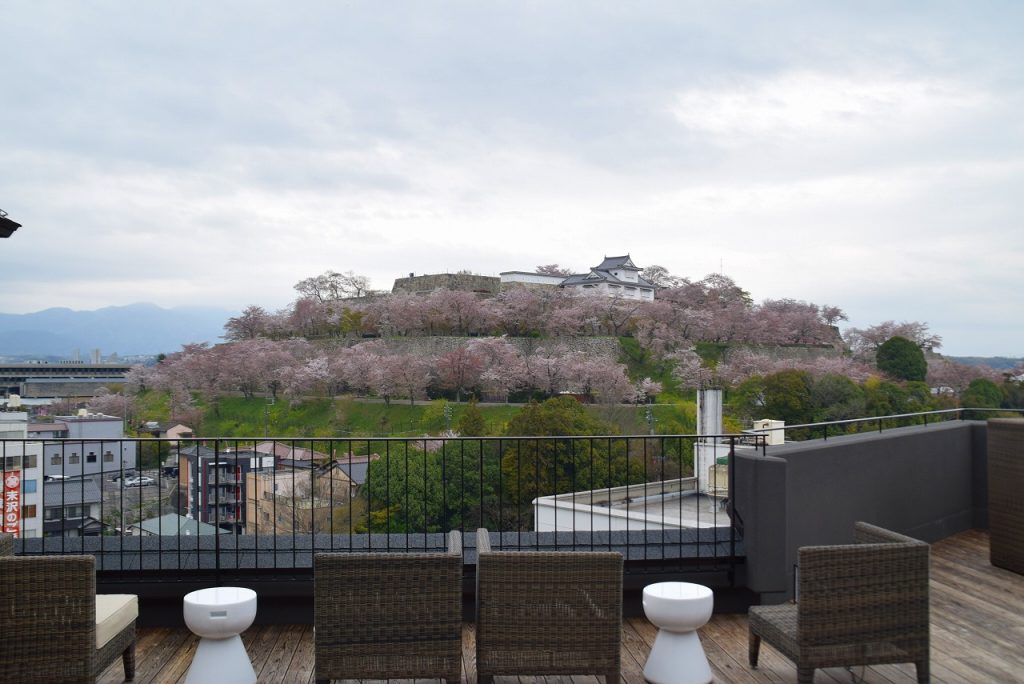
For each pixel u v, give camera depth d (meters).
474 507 23.16
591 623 2.75
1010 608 4.27
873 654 2.88
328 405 61.56
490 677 2.76
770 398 47.12
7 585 2.57
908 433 5.60
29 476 17.64
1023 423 4.97
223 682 2.96
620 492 7.87
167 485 23.09
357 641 2.67
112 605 3.00
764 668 3.31
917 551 2.92
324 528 21.67
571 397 48.75
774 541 4.00
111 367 107.94
